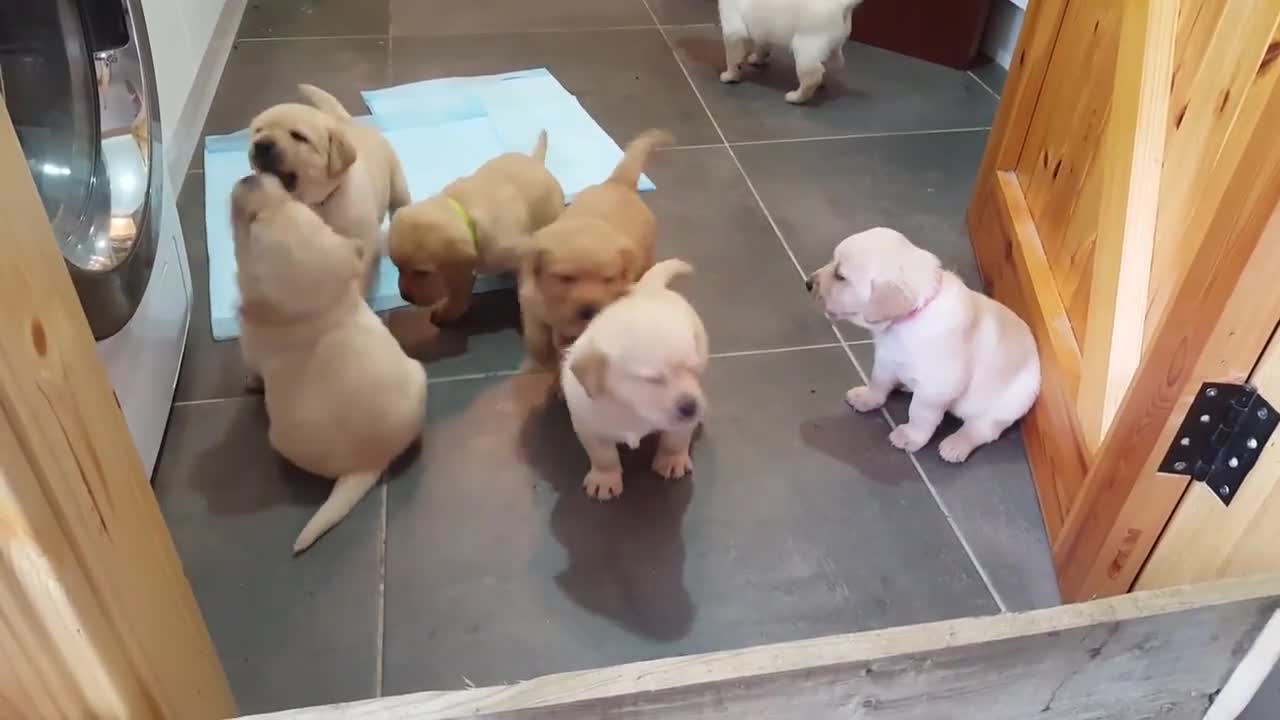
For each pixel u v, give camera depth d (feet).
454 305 5.42
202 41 7.78
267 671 3.73
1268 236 2.83
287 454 4.37
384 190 5.79
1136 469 3.51
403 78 8.31
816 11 7.67
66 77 3.97
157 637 2.23
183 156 6.84
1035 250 5.34
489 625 3.93
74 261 3.63
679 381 3.76
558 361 5.01
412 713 2.44
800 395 5.16
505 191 5.41
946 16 8.67
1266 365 2.99
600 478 4.47
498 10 9.71
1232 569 3.20
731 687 2.63
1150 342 3.57
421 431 4.80
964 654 2.76
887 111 8.13
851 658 2.65
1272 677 3.27
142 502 2.22
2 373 1.63
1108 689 3.05
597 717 2.59
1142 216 4.01
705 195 6.84
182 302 5.06
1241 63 3.32
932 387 4.54
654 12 9.82
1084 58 4.92
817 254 6.29
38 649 1.90
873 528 4.44
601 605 4.04
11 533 1.72
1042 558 4.34
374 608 3.98
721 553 4.28
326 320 4.13
